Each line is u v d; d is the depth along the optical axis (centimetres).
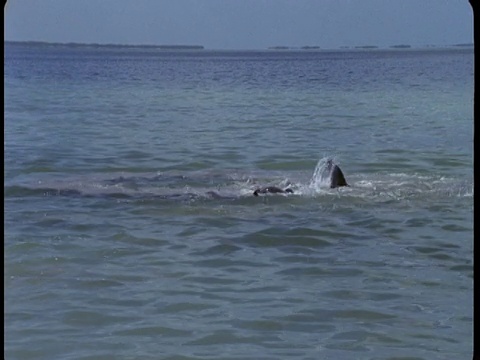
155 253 1187
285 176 1803
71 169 1925
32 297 984
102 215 1410
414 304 970
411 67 9006
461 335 870
